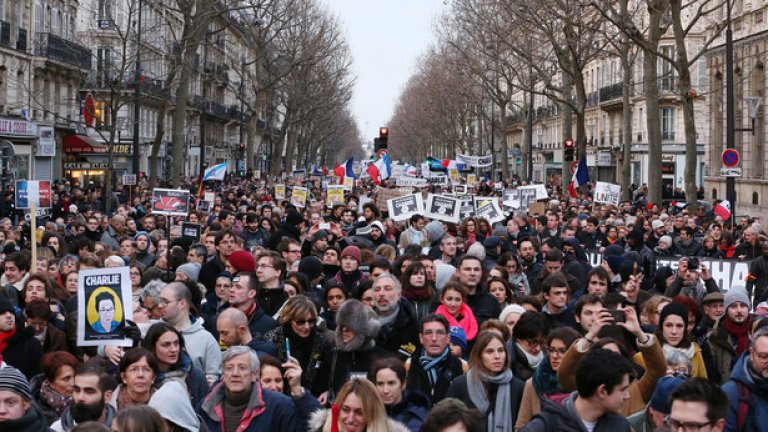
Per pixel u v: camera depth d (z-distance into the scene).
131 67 61.88
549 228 22.38
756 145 50.28
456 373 9.02
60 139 55.91
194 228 20.55
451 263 15.62
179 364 8.50
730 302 10.24
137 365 7.84
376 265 12.52
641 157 72.06
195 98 78.81
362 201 28.58
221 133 98.88
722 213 30.59
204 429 7.41
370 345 9.00
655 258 17.75
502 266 13.68
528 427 6.47
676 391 6.05
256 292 10.69
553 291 11.09
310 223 22.06
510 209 29.78
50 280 12.30
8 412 6.80
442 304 10.55
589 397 6.38
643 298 12.44
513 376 8.34
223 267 14.39
